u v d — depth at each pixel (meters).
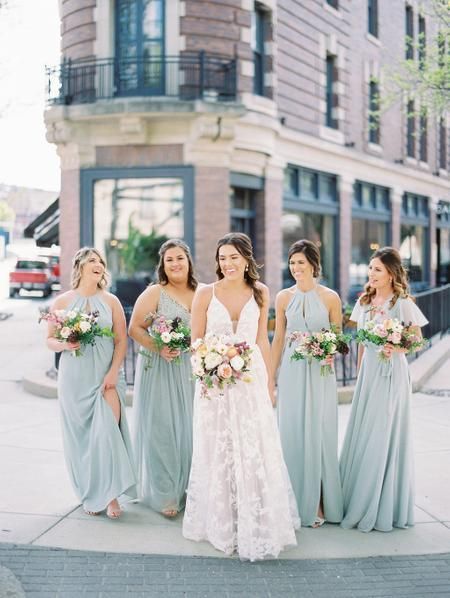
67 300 5.31
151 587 4.05
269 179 16.05
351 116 20.38
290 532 4.59
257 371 4.62
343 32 19.69
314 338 4.97
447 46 17.30
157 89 14.64
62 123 14.55
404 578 4.21
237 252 4.59
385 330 4.85
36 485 5.79
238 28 14.84
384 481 4.96
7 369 11.98
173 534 4.84
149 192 14.68
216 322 4.62
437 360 11.84
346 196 20.19
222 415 4.57
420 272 27.41
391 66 21.58
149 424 5.28
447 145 28.64
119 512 5.09
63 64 14.73
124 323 5.40
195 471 4.75
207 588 4.05
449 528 5.00
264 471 4.52
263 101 15.42
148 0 14.66
